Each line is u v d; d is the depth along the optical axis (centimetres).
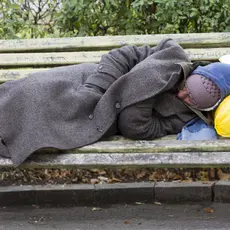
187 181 629
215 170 645
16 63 632
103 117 489
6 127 482
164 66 497
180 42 634
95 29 733
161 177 648
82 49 643
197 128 505
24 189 607
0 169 647
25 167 482
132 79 490
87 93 497
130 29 718
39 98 485
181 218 571
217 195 606
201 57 623
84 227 554
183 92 502
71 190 607
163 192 608
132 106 488
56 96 491
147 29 721
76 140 482
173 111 509
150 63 496
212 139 493
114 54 522
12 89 503
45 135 473
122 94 491
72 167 482
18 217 579
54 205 608
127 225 556
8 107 487
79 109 491
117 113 494
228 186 603
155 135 503
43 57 632
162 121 512
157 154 476
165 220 567
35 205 608
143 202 610
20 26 725
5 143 482
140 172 652
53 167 480
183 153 475
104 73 511
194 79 495
